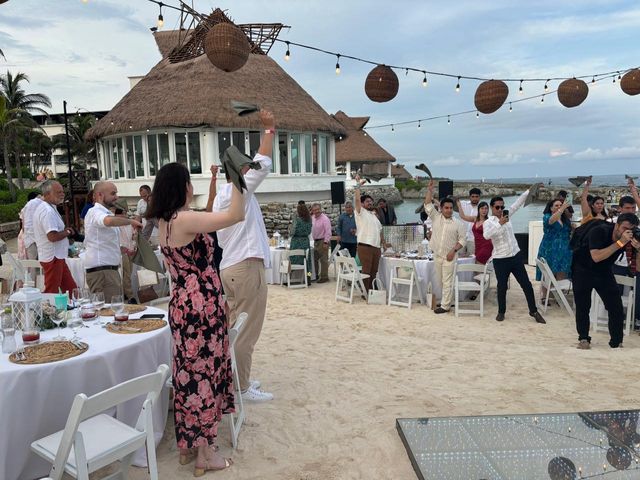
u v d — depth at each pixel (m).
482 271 6.86
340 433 3.36
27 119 36.84
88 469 2.23
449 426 3.23
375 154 39.75
